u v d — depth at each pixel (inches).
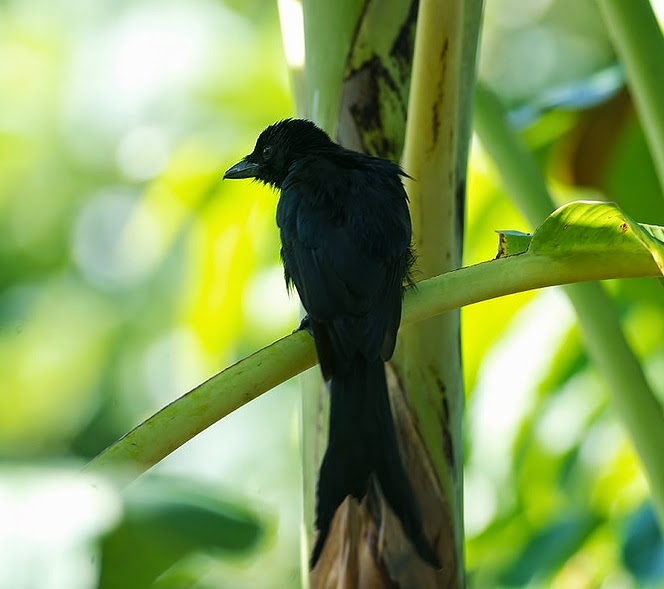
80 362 663.1
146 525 197.9
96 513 135.3
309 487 266.8
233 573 360.8
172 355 610.9
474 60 267.9
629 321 382.9
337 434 242.4
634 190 382.9
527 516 381.7
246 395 215.3
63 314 676.1
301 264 288.8
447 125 265.1
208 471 527.8
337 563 256.5
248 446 533.6
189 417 211.5
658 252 217.3
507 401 378.9
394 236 286.0
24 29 700.7
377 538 255.1
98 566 189.3
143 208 484.4
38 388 663.1
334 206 291.6
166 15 593.6
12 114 695.7
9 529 124.8
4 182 700.0
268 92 538.0
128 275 652.1
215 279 409.4
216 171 423.8
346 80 291.3
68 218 694.5
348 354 255.4
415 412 260.8
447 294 233.5
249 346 463.5
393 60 290.0
